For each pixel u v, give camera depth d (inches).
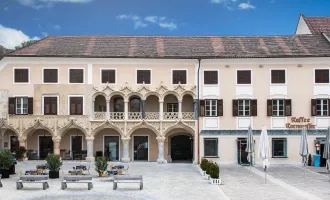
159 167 1625.2
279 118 1771.7
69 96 1793.8
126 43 1916.8
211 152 1782.7
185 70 1800.0
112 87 1791.3
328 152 1307.8
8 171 1294.3
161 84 1790.1
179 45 1898.4
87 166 1599.4
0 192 1055.0
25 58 1787.6
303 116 1768.0
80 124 1772.9
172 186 1155.3
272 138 1766.7
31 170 1280.8
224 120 1779.0
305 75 1774.1
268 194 1034.7
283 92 1776.6
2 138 1828.2
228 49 1846.7
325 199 969.5
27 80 1796.3
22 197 990.4
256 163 1755.7
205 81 1792.6
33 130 1803.6
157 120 1780.3
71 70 1798.7
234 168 1628.9
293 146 1763.0
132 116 1803.6
